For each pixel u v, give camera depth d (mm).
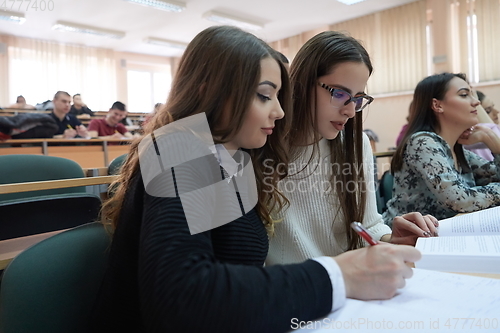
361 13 5801
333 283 421
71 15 5887
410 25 5367
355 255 473
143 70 8469
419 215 819
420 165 1321
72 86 7395
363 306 426
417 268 577
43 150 3238
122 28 6516
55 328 542
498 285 477
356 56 777
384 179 1859
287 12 5770
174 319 356
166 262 374
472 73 4828
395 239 823
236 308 362
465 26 4859
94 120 5016
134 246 470
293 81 829
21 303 520
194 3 5441
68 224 1182
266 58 538
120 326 503
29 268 538
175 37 7027
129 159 582
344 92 788
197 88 539
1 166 1457
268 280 395
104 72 7754
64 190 1480
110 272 503
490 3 4648
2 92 6727
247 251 538
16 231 1070
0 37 6695
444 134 1487
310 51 815
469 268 577
